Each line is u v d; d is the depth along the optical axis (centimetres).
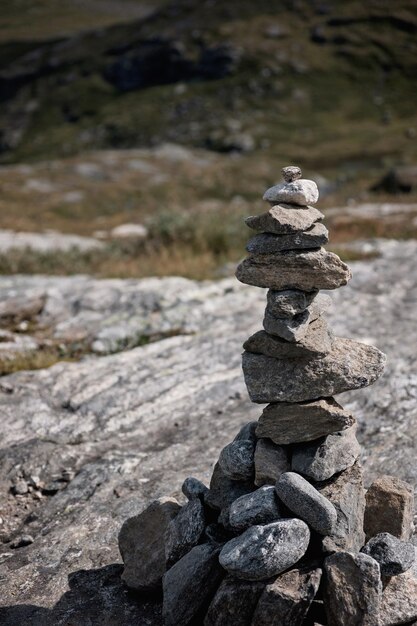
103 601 592
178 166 7750
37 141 14850
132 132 13500
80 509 735
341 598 486
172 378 1024
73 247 2212
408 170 3978
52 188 6344
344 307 1366
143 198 6216
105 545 671
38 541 690
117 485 770
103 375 1035
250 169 7825
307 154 9825
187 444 856
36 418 922
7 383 1003
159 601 585
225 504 563
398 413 888
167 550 562
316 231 520
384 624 490
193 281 1570
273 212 516
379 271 1644
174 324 1265
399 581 513
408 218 2586
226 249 1977
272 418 547
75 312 1378
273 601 485
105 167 7425
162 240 2053
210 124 12838
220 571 528
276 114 12938
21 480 799
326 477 531
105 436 896
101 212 5619
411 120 11969
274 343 541
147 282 1538
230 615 502
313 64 14475
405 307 1359
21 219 3991
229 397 981
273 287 533
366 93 13525
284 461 545
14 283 1661
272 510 512
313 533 515
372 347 556
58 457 832
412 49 14625
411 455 777
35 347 1200
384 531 556
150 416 938
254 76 14325
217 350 1120
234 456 562
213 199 6525
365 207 3173
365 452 803
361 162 8919
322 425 535
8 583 626
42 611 585
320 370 535
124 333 1232
